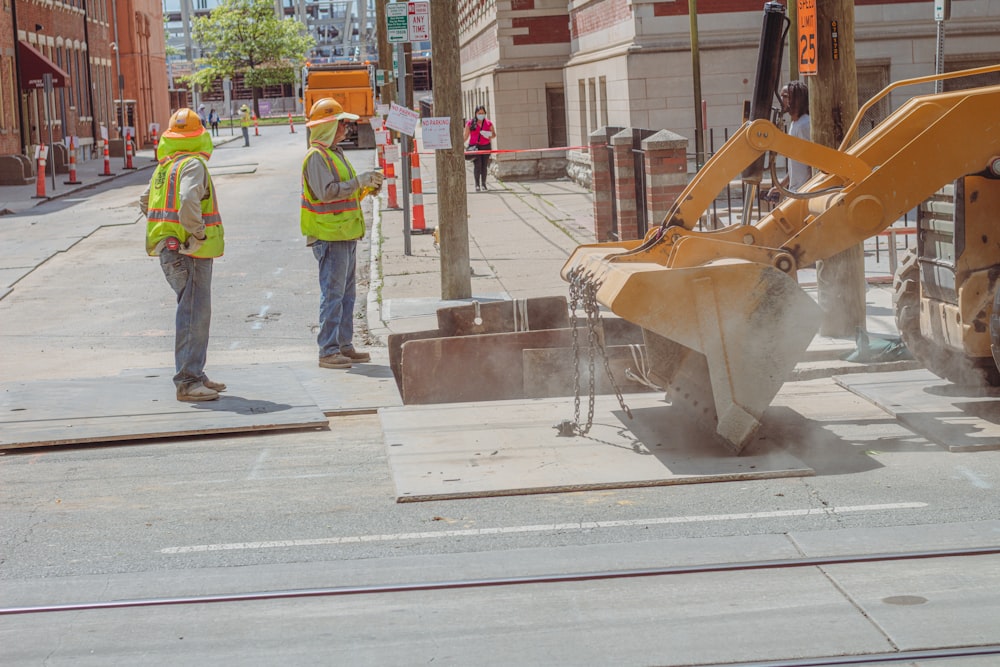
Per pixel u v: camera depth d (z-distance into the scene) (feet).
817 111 33.30
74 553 19.79
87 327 43.16
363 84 151.33
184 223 28.35
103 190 109.09
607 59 80.48
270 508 21.83
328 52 456.45
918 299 28.45
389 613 16.88
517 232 63.57
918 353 28.55
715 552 18.69
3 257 61.77
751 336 23.04
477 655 15.46
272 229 71.00
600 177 54.75
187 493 22.94
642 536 19.61
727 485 22.15
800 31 33.55
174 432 26.81
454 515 21.06
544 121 103.45
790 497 21.26
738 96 73.20
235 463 24.90
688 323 22.88
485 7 115.24
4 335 42.01
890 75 73.67
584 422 26.71
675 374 25.25
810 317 23.07
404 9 58.54
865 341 31.42
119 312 46.01
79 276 55.26
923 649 15.07
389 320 40.47
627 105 74.54
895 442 24.67
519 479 22.59
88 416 28.17
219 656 15.66
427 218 72.38
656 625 16.12
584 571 18.10
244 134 175.63
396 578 18.13
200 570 18.80
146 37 211.82
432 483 22.56
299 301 47.39
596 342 24.98
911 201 23.94
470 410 28.35
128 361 36.99
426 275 50.37
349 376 32.76
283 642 16.03
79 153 159.43
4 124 126.41
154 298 48.93
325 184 32.91
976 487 21.38
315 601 17.42
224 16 310.04
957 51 73.97
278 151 156.25
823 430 25.89
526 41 102.73
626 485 22.18
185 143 29.01
